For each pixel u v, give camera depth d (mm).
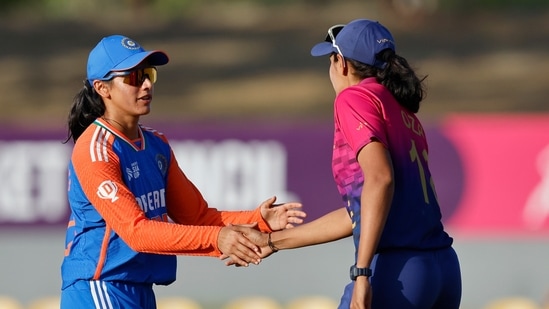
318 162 37000
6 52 85188
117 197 16281
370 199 15430
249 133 37062
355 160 16172
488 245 37094
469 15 89000
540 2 91938
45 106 74562
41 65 82500
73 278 16969
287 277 37844
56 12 97125
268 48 85250
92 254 16844
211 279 37656
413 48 83125
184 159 37031
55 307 33938
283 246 17453
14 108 74000
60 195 37375
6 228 37406
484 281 37094
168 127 37125
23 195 37375
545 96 74062
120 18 94312
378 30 16859
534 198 36781
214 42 87500
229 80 78875
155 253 16484
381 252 16250
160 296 37312
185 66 81750
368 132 15773
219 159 37031
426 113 71250
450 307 16859
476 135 36875
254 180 37062
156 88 77375
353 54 16734
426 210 16312
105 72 16781
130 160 16938
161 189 17422
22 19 93688
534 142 36656
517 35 84938
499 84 76188
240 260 16266
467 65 79625
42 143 37219
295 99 74625
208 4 98938
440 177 37000
